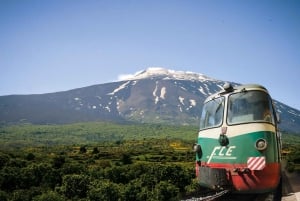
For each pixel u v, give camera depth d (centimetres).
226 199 1162
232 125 1172
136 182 7919
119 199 7069
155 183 7881
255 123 1137
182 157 14788
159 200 6869
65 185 7525
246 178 1102
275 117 1256
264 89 1212
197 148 1284
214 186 1140
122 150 19638
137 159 14412
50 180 8550
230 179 1129
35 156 14000
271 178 1101
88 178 7700
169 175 7975
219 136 1187
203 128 1295
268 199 1194
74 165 9606
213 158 1195
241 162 1121
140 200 7075
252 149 1112
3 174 8219
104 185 7225
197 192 1211
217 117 1233
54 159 11788
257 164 1093
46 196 6931
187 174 8069
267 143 1112
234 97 1218
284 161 1738
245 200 1185
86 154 17050
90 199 7094
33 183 8419
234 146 1144
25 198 7294
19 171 8600
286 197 1284
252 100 1180
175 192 7012
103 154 16362
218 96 1283
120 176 8975
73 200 7088
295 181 2150
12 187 8212
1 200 7181
